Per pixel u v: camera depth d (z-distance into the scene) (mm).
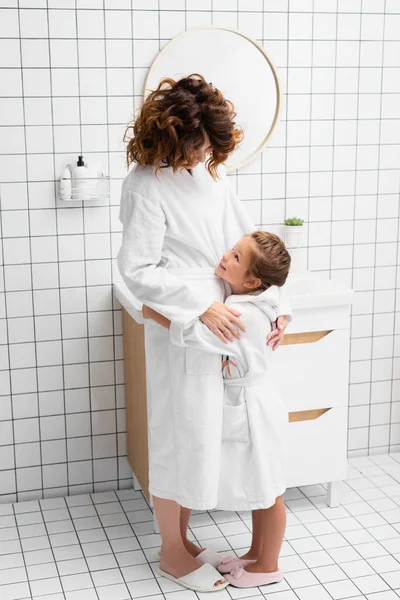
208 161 2168
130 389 2893
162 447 2277
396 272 3238
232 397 2223
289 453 2738
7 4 2629
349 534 2680
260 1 2861
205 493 2191
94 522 2797
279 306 2268
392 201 3168
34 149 2744
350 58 3002
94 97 2768
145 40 2775
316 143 3033
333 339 2697
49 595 2342
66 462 3002
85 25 2711
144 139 2047
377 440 3359
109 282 2910
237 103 2906
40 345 2889
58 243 2830
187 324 2074
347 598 2305
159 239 2125
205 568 2396
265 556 2379
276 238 2152
